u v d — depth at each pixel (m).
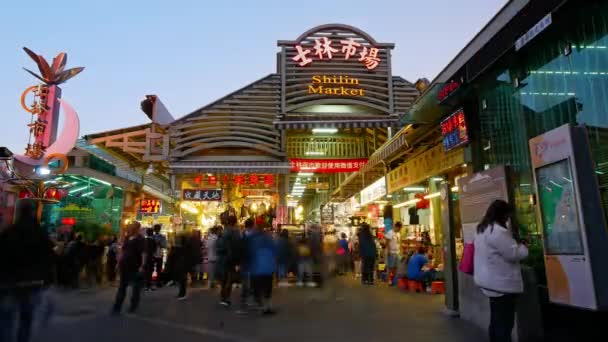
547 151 5.06
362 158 16.50
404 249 12.66
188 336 5.58
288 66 16.86
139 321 6.70
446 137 8.87
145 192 27.55
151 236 12.21
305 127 14.71
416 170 11.77
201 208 19.70
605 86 5.05
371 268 12.45
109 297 9.91
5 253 4.39
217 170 15.73
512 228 4.74
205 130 16.47
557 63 5.84
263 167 15.80
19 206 4.71
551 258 4.96
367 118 15.32
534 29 5.25
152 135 16.38
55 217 25.14
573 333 5.20
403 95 16.59
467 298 6.42
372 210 16.17
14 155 15.70
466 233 6.62
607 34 4.99
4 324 4.40
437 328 5.89
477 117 8.00
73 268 11.79
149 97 17.17
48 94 16.97
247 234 8.25
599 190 4.65
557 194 4.91
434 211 11.91
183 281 9.73
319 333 5.69
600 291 4.32
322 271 11.73
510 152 7.00
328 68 16.75
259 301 7.94
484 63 6.62
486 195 6.04
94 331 5.89
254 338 5.43
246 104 16.75
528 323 5.05
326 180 23.03
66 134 16.95
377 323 6.32
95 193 26.45
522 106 6.63
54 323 6.40
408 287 10.77
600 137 5.11
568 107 5.64
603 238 4.46
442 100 8.07
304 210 36.22
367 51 16.94
